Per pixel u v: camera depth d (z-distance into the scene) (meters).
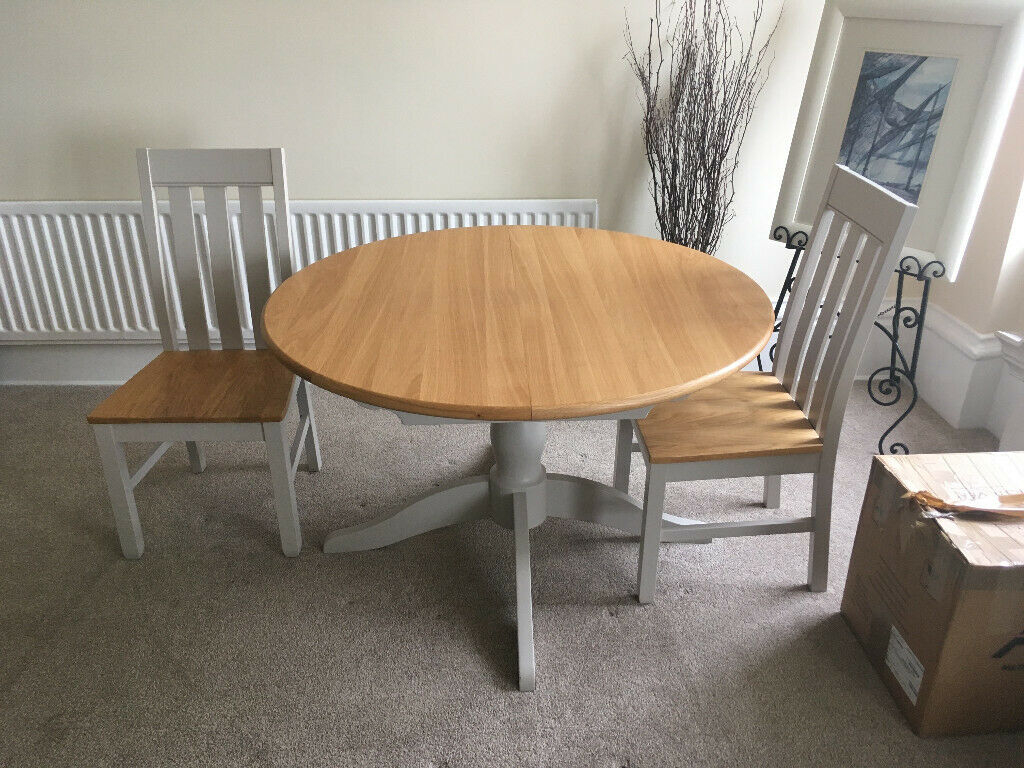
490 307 1.85
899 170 2.51
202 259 2.97
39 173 2.85
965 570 1.52
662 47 2.74
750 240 3.07
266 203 2.90
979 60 2.30
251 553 2.25
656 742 1.71
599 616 2.03
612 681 1.85
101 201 2.84
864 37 2.47
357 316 1.81
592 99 2.81
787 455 1.91
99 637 1.97
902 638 1.75
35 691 1.82
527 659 1.83
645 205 2.99
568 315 1.82
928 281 2.50
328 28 2.69
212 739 1.71
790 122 2.87
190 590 2.12
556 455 2.70
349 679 1.86
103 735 1.72
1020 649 1.61
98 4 2.62
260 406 2.05
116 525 2.18
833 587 2.13
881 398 3.02
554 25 2.71
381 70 2.75
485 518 2.28
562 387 1.53
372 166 2.90
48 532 2.33
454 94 2.80
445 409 1.48
